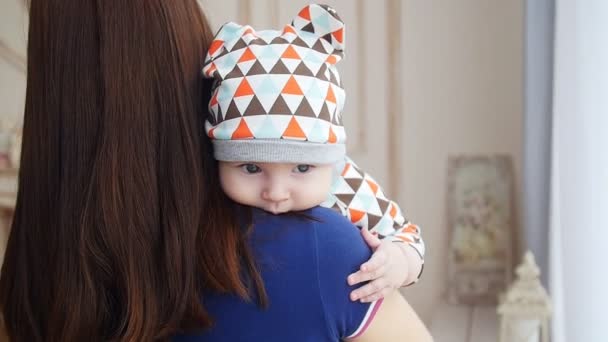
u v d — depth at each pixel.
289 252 0.70
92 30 0.69
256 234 0.71
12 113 2.40
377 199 0.84
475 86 2.21
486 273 2.20
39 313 0.76
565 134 1.48
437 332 1.92
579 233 1.44
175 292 0.68
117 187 0.67
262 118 0.66
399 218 0.86
